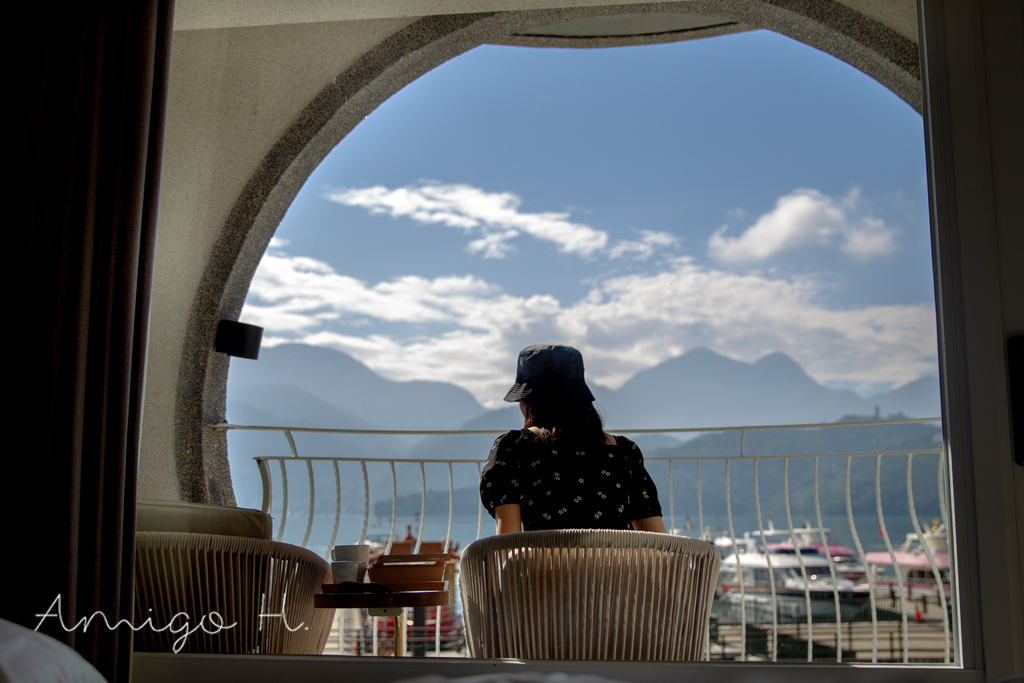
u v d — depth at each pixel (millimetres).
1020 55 1771
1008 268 1691
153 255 1854
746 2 3906
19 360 1754
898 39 3756
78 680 866
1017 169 1728
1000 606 1561
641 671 1616
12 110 1855
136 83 1864
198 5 2459
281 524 4059
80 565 1688
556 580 1664
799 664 1607
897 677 1580
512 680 1589
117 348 1764
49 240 1800
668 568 1650
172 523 2027
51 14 1893
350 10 2504
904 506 3400
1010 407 1637
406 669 1693
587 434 2049
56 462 1710
